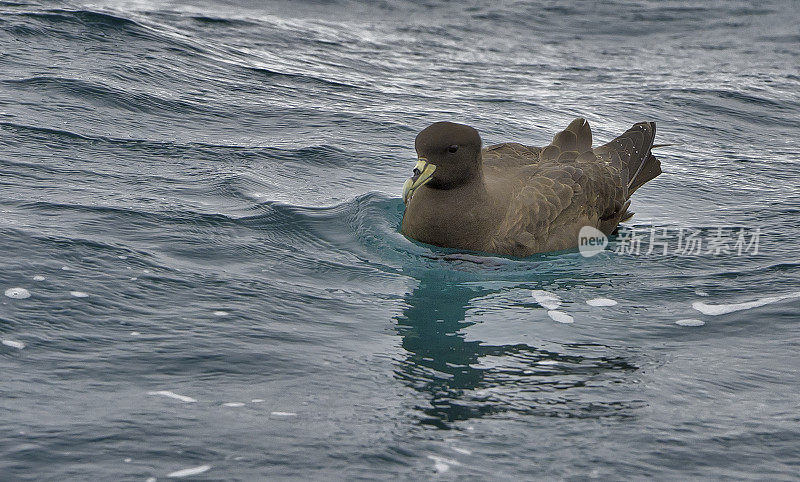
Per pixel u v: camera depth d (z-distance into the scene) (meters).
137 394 14.44
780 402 15.17
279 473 12.78
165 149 25.88
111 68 31.77
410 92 34.91
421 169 20.92
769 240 22.61
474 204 21.44
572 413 14.70
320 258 20.47
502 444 13.76
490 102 34.31
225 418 13.98
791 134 32.72
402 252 21.31
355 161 26.61
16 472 12.41
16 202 21.06
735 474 13.23
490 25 46.53
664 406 14.98
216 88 32.19
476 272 20.53
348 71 37.06
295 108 31.09
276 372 15.45
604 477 13.07
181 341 16.12
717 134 32.41
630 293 19.64
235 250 20.22
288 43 39.91
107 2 41.34
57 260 18.44
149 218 21.11
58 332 15.99
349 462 13.11
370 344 16.77
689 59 42.62
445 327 17.72
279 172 25.14
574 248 22.16
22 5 36.66
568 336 17.53
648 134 25.80
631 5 50.72
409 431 13.99
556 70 40.06
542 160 23.69
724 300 19.20
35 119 26.45
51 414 13.73
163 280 18.30
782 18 49.47
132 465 12.73
